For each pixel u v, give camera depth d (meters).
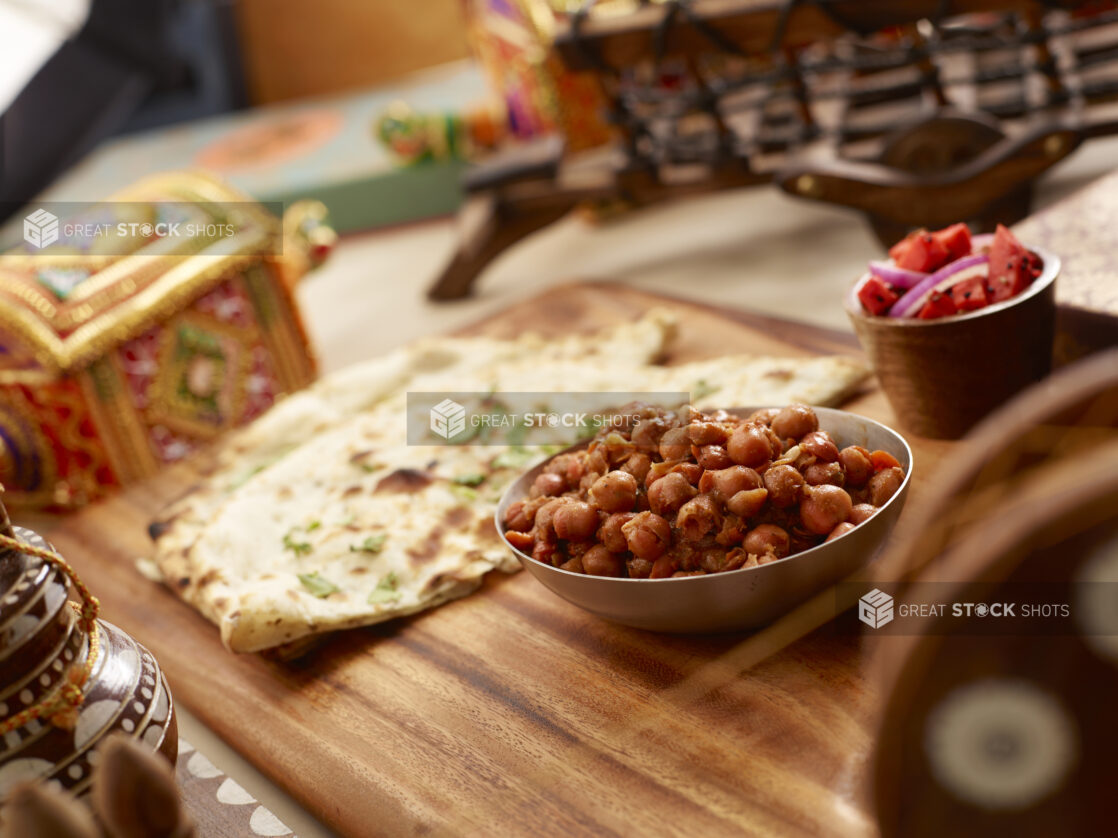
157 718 0.52
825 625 0.55
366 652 0.61
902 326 0.61
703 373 0.73
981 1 0.98
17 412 0.96
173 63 2.49
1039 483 0.41
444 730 0.56
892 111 1.20
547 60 1.60
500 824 0.52
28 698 0.49
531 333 0.85
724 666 0.55
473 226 1.60
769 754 0.51
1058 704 0.40
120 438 0.96
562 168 1.63
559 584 0.56
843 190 0.99
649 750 0.53
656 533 0.54
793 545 0.54
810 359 0.72
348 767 0.56
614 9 1.36
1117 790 0.40
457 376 0.80
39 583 0.50
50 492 0.99
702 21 1.10
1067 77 1.08
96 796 0.44
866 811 0.48
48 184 2.27
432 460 0.70
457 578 0.63
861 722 0.51
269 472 0.72
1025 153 0.93
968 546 0.41
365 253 1.97
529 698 0.56
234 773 0.59
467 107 1.97
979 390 0.61
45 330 0.91
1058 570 0.40
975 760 0.41
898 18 1.01
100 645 0.52
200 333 1.02
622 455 0.57
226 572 0.65
